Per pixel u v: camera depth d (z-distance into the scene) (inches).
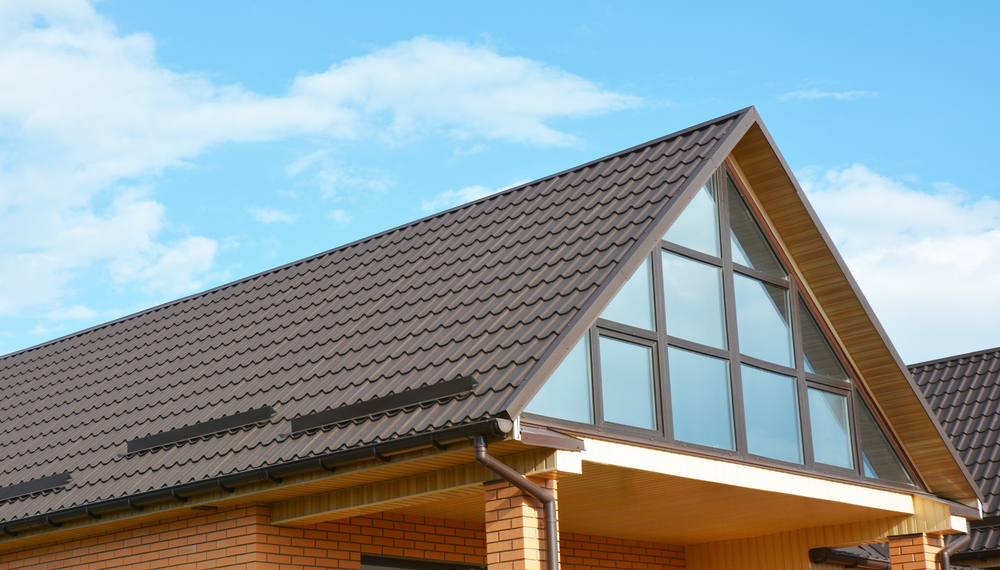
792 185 454.0
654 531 508.1
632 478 379.6
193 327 568.7
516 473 312.7
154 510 388.2
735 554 540.4
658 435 381.1
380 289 474.9
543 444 315.6
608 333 376.2
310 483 348.2
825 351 484.1
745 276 455.5
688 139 447.2
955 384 706.8
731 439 415.8
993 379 689.6
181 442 413.4
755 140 447.5
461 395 323.3
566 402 350.3
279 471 346.6
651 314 401.1
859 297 468.1
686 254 426.0
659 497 419.2
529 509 318.7
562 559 495.5
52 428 517.0
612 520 473.7
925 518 468.8
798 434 451.8
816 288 478.3
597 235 397.4
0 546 457.7
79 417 512.7
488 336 359.6
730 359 428.8
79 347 641.0
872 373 486.0
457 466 335.6
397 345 396.8
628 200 414.0
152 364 539.8
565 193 464.1
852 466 472.7
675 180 410.0
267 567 373.7
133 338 603.2
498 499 322.7
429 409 326.0
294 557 383.2
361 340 423.5
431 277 453.7
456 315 394.9
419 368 361.7
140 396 498.9
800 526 503.8
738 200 465.1
